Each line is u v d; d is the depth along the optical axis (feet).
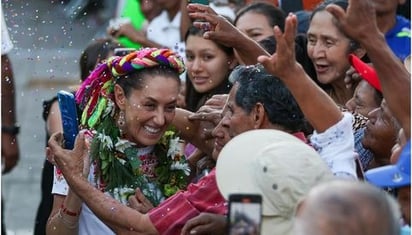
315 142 19.01
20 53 60.49
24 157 45.98
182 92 27.25
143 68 21.39
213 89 26.30
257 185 17.42
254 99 19.72
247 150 17.85
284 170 17.26
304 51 25.86
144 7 35.83
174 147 22.08
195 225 19.63
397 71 17.83
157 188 21.86
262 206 16.89
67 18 59.57
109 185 21.49
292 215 17.29
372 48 17.81
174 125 22.33
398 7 27.30
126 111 21.53
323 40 24.57
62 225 21.30
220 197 19.92
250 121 19.79
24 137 48.91
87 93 21.79
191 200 20.03
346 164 18.84
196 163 23.31
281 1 30.42
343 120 18.86
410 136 17.85
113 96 21.67
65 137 21.09
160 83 21.34
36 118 51.93
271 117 19.69
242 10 27.94
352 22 17.81
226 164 17.81
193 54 26.30
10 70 31.68
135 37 32.50
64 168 20.42
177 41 34.94
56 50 60.75
